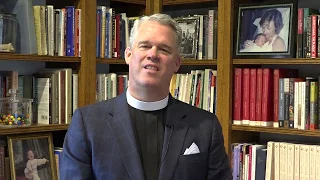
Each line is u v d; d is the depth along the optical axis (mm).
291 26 2566
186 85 2855
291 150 2537
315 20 2453
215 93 2771
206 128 1665
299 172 2516
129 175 1532
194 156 1602
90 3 2691
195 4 2975
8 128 2389
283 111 2582
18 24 2479
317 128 2482
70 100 2674
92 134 1568
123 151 1553
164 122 1657
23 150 2500
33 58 2477
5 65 2676
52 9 2582
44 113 2609
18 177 2461
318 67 2715
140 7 3039
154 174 1571
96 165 1551
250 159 2654
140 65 1569
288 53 2561
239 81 2711
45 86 2607
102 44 2777
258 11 2693
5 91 2533
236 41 2742
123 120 1602
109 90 2818
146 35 1556
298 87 2525
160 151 1611
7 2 2555
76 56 2668
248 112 2697
